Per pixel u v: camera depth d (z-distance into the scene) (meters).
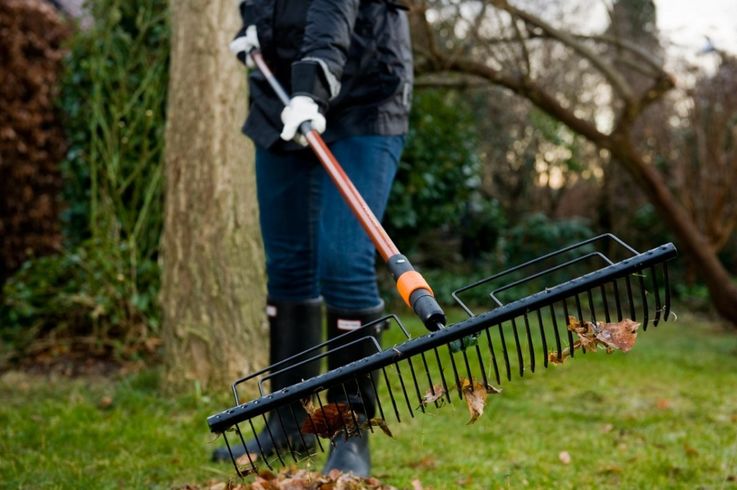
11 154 4.93
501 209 8.20
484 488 2.07
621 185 7.89
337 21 1.84
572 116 5.11
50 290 4.00
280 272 2.27
